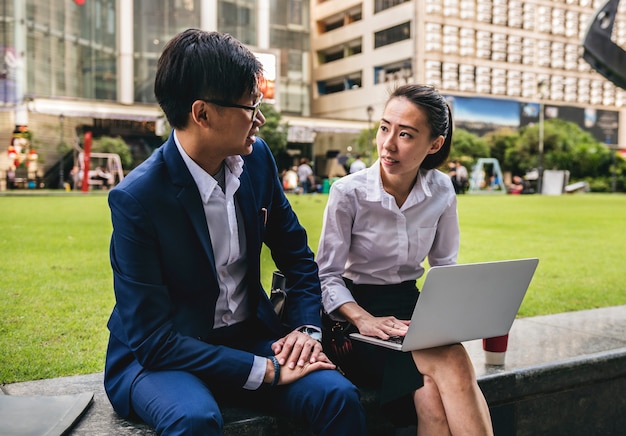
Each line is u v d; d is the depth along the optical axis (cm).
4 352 261
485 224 1061
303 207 1436
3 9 3075
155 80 164
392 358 184
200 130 162
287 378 166
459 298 173
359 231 215
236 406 183
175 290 170
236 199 179
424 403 174
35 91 3225
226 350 164
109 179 2677
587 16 5800
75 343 278
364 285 220
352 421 159
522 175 4297
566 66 5747
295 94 4334
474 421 170
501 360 235
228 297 179
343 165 3734
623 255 665
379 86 5016
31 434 161
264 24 4100
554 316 330
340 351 201
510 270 183
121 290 164
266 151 195
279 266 201
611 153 4216
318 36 5622
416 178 216
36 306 348
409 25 4834
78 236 721
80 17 3497
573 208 1625
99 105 3362
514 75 5422
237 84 157
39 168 3106
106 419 176
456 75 5062
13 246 614
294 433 181
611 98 6019
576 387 246
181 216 166
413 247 215
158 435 150
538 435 239
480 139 4191
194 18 3781
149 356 161
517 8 5356
